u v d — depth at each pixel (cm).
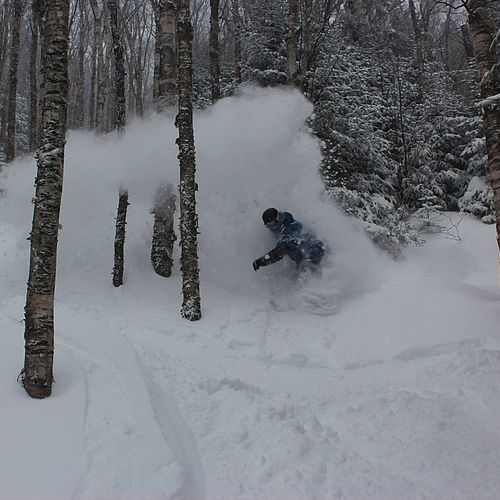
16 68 1327
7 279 597
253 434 311
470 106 1465
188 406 346
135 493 235
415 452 294
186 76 579
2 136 1805
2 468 248
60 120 347
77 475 247
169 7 721
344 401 378
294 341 525
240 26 1486
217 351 483
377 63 1506
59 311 514
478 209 1193
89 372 362
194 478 262
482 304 531
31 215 821
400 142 1322
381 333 518
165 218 671
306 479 261
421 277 629
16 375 343
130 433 285
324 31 1270
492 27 488
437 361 441
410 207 1231
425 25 1898
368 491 254
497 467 279
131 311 561
